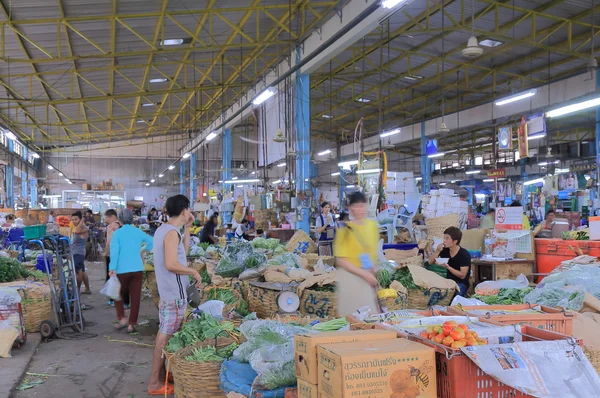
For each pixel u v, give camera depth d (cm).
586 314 392
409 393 219
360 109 2467
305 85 1318
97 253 1738
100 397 421
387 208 1086
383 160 1140
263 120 1689
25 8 1020
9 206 2480
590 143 2044
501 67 1712
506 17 1324
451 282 557
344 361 212
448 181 3061
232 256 629
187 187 3531
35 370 494
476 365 221
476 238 837
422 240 835
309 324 421
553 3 1223
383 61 1769
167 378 413
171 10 1148
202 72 1734
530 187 2367
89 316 749
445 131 1681
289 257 659
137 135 3081
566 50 1354
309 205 1313
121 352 557
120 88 1792
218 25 1299
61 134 2723
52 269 726
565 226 894
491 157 2884
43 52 1282
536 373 218
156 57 1509
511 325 269
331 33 1138
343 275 393
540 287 495
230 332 402
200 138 2920
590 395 218
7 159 2494
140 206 3091
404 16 1320
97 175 3516
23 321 573
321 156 3322
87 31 1184
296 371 253
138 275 648
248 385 303
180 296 420
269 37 1420
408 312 338
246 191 1908
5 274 691
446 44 1536
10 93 1678
